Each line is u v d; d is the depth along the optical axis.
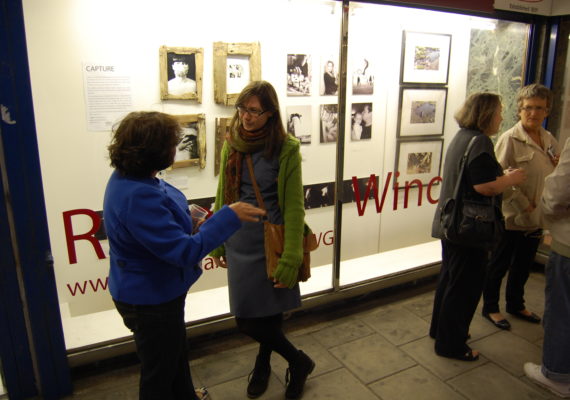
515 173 2.22
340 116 2.81
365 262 3.55
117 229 1.44
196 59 2.58
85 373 2.45
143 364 1.61
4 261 2.02
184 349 1.81
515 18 3.41
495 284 2.93
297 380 2.21
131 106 2.46
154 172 1.48
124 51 2.38
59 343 2.20
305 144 3.13
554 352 2.22
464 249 2.36
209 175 2.81
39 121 2.25
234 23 2.68
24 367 2.19
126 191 1.41
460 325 2.51
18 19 1.82
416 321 3.02
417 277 3.46
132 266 1.48
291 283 1.89
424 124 3.60
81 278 2.53
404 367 2.51
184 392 1.87
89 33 2.29
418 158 3.67
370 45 3.21
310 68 3.01
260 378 2.28
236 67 2.74
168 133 1.43
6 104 1.86
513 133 2.76
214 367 2.51
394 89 3.40
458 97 3.69
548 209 2.06
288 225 1.89
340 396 2.27
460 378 2.42
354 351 2.67
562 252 2.10
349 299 3.27
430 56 3.46
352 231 3.54
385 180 3.57
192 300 2.87
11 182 1.94
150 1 2.41
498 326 2.92
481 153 2.19
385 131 3.45
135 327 1.55
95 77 2.34
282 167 1.87
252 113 1.81
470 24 3.53
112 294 1.55
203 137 2.71
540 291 3.46
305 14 2.90
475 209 2.24
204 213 1.81
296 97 3.01
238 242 1.98
